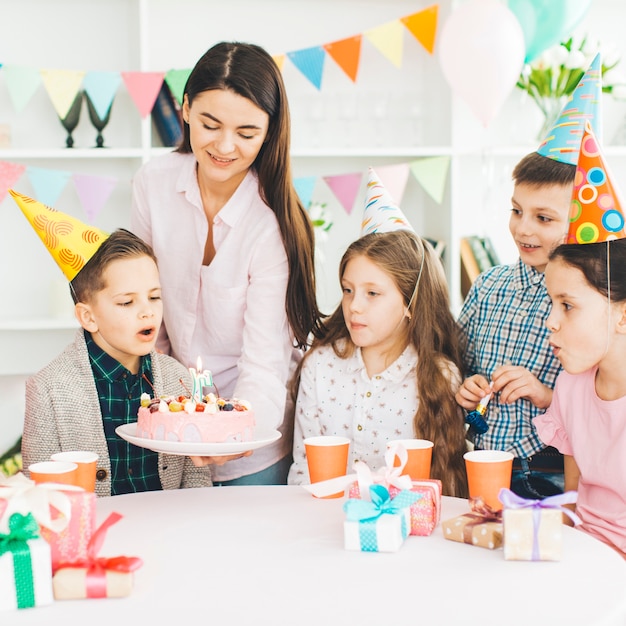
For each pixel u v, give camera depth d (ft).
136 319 5.28
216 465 5.86
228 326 5.74
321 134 9.58
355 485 3.90
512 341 5.44
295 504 4.15
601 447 4.54
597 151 4.19
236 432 4.33
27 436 5.24
